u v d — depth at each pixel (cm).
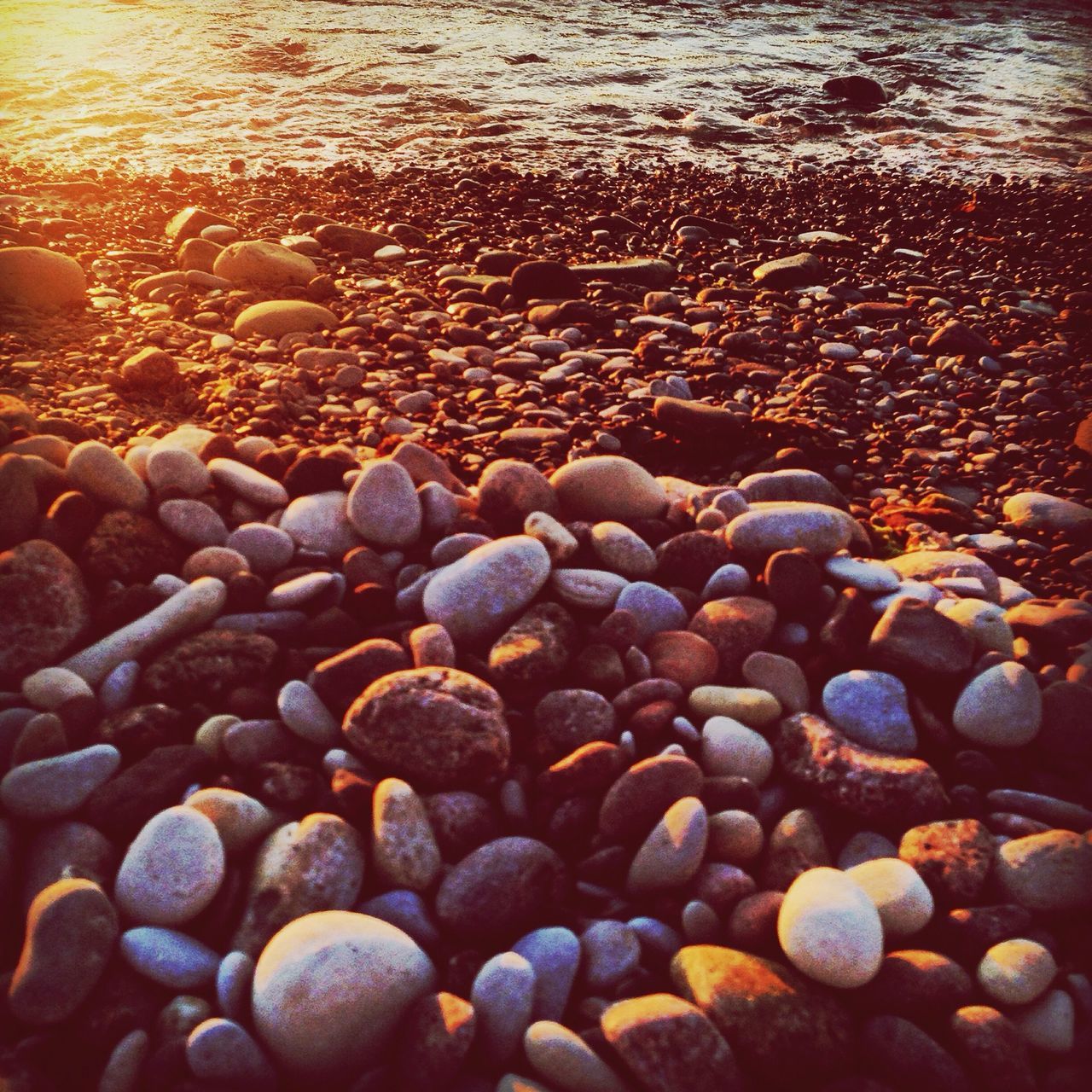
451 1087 63
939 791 77
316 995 63
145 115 275
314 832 71
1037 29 482
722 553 94
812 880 70
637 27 434
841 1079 64
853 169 277
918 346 155
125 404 120
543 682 82
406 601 88
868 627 88
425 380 132
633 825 74
